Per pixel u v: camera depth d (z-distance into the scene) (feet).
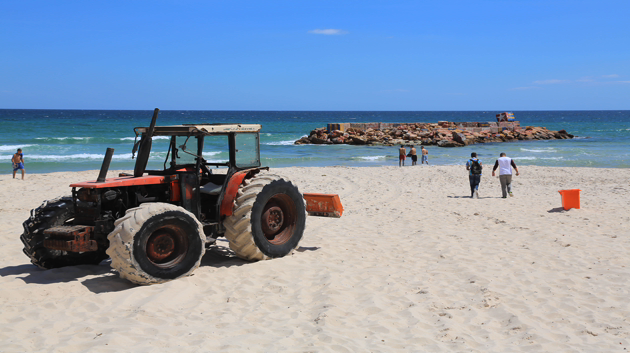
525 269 20.84
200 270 20.26
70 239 18.16
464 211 36.81
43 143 132.46
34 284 18.38
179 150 22.15
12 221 32.81
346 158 109.29
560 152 124.26
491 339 13.88
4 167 82.23
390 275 20.18
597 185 54.85
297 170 73.05
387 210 38.19
